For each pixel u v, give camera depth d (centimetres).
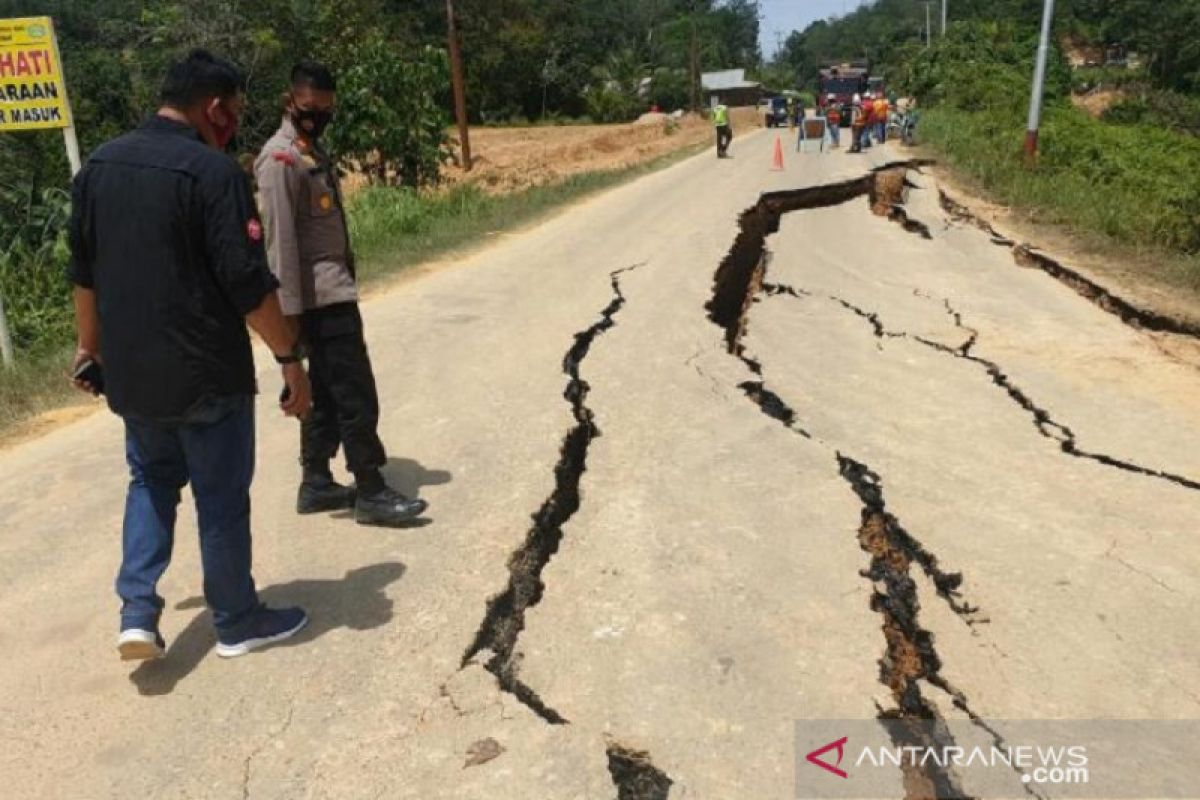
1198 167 1794
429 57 1814
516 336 750
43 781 271
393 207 1373
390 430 545
